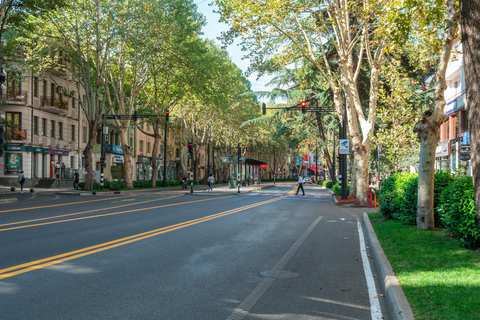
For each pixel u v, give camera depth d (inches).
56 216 598.9
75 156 1932.8
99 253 322.3
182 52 1421.0
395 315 177.9
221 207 808.3
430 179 416.2
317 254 334.6
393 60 956.0
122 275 255.9
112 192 1423.5
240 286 236.5
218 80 1681.8
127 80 1674.5
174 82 1614.2
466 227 304.0
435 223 431.8
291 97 1424.7
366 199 869.8
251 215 653.3
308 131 1487.5
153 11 1291.8
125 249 340.8
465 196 309.6
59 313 186.1
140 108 1898.4
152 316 184.4
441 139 1424.7
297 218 618.2
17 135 1553.9
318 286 239.0
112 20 1278.3
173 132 2908.5
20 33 1183.6
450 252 295.6
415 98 1033.5
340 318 186.5
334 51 1131.9
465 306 176.2
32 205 825.5
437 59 854.5
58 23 1285.7
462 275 231.6
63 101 1801.2
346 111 978.1
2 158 1551.4
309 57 954.7
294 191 1827.0
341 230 485.4
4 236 402.9
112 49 1435.8
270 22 801.6
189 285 236.2
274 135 1557.6
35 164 1672.0
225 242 386.3
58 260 294.8
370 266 291.9
